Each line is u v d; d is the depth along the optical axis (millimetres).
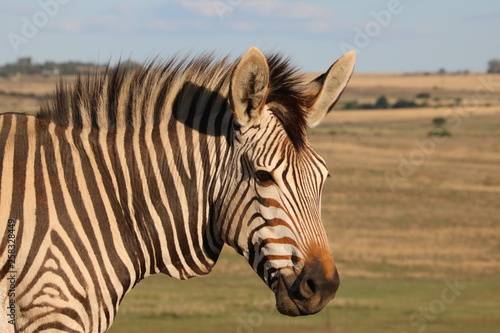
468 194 146500
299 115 13219
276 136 12953
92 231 12836
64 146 13195
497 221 116438
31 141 13062
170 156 13562
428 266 80250
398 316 50844
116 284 12977
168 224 13484
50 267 12383
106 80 13867
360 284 67938
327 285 12633
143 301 54312
